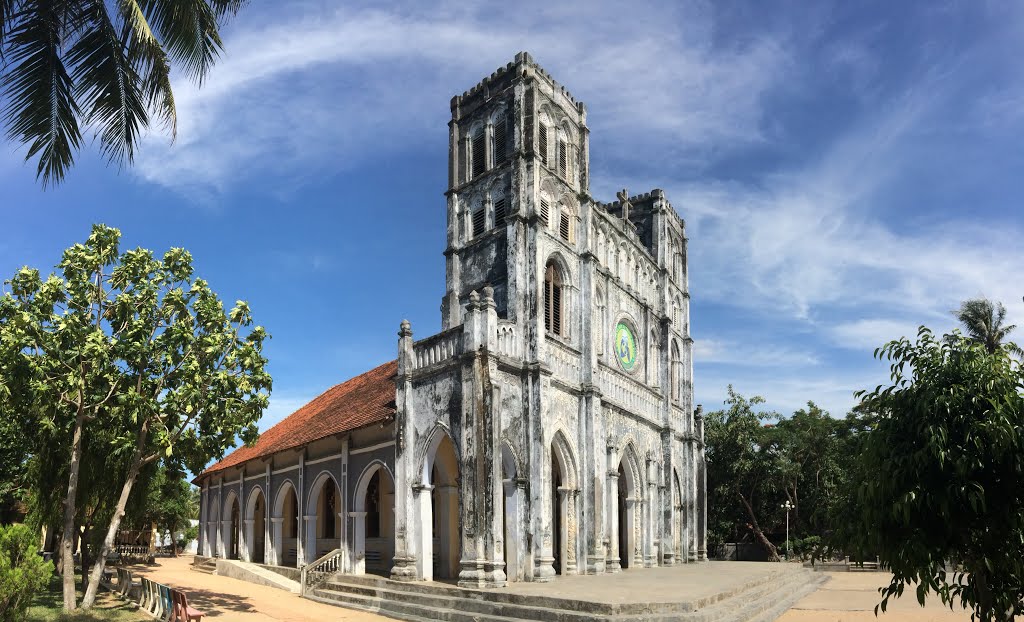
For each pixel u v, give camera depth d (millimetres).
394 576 27719
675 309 47500
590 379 33000
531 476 28328
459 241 34500
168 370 24734
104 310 25203
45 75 14727
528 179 31578
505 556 27766
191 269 26406
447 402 27609
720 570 35219
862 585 36812
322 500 39469
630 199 46312
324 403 45094
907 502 10000
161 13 15281
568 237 34438
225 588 32938
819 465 55375
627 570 35219
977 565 10328
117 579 34344
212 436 25094
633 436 37906
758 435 55938
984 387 10203
